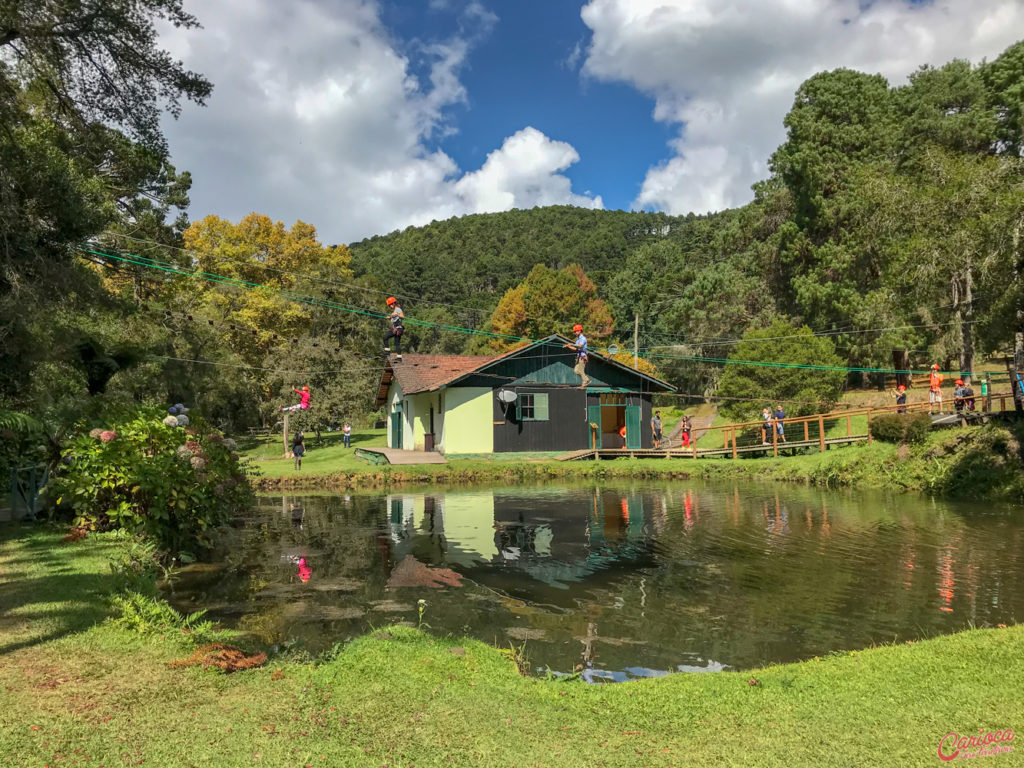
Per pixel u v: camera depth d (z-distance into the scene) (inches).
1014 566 418.9
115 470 386.6
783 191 1856.5
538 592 366.3
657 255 3216.0
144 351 713.0
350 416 1616.6
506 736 157.4
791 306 1835.6
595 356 1317.7
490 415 1268.5
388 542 518.9
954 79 1546.5
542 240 5388.8
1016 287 795.4
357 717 164.7
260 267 1953.7
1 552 335.9
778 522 608.1
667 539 528.4
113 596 262.8
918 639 282.4
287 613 315.6
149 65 467.5
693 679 213.9
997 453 803.4
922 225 1095.0
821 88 1640.0
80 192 692.1
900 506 705.6
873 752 146.7
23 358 655.1
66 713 156.8
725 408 1402.6
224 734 149.6
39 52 455.8
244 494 559.5
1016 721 160.2
